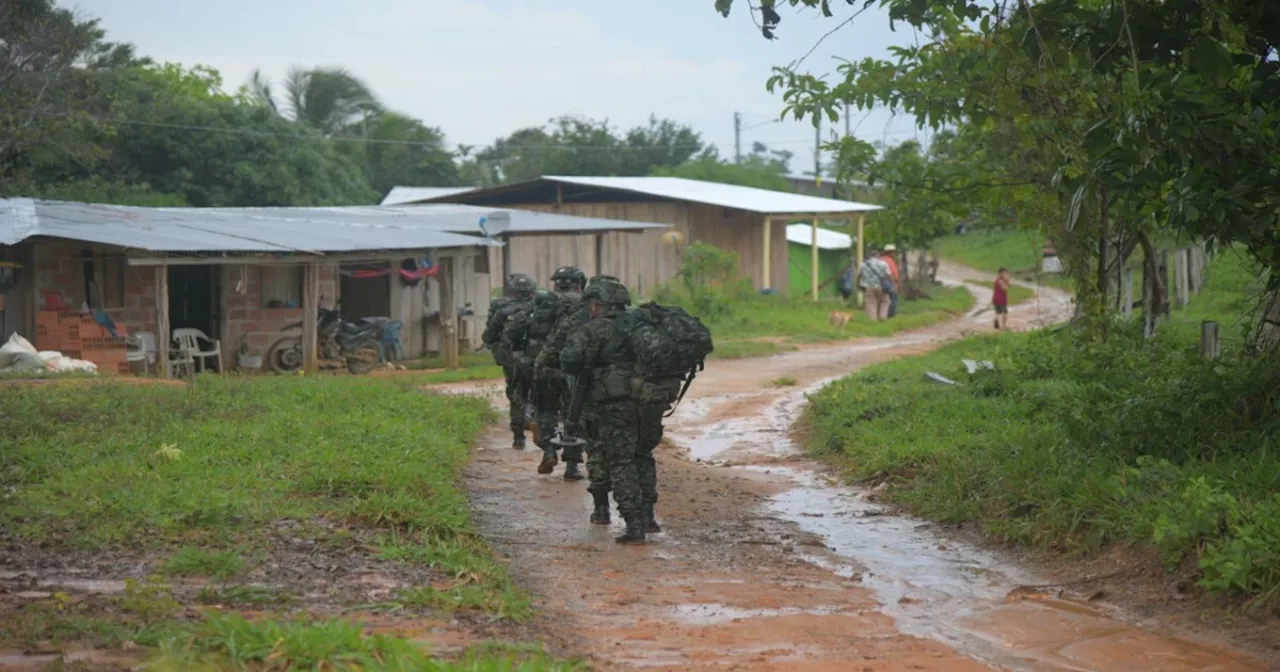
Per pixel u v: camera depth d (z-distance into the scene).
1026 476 9.64
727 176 62.22
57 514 7.78
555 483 11.24
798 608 7.05
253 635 5.18
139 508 7.95
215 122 47.88
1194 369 10.43
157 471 9.22
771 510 10.47
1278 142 9.13
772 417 17.42
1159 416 9.68
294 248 22.25
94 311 21.23
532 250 36.34
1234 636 6.41
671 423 16.92
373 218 31.09
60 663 4.64
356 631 5.25
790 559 8.54
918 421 13.31
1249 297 11.48
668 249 40.59
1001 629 6.64
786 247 43.31
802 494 11.30
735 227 42.16
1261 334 10.64
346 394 15.20
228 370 23.58
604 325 8.91
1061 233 14.59
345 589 6.61
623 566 8.13
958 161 15.70
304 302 23.45
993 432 11.96
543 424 11.24
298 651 5.01
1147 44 8.71
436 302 28.11
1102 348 12.77
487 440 13.87
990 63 12.06
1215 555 6.85
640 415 8.91
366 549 7.58
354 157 61.69
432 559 7.45
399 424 12.65
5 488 8.69
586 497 10.64
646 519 9.25
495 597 6.72
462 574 7.17
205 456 10.02
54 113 41.00
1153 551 7.66
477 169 68.38
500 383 21.84
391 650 5.19
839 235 51.78
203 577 6.66
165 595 5.98
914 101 13.76
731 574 7.99
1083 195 9.02
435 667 4.86
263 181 47.50
